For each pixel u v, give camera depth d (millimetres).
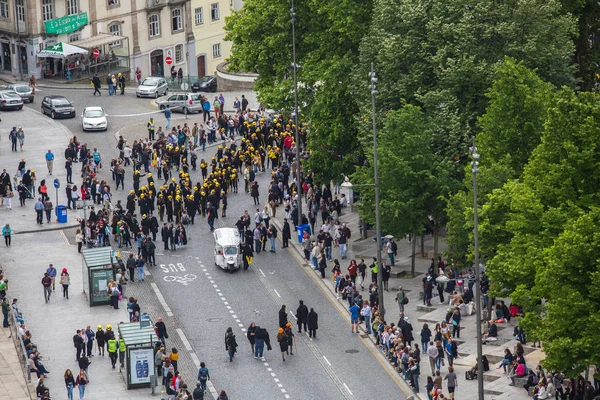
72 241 150375
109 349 119562
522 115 123062
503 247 113062
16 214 158125
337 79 148375
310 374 118250
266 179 168125
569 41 136125
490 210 116812
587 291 101750
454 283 129500
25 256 145750
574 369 101750
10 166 172500
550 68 134500
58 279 139500
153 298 134750
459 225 122688
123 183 165625
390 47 137000
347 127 150125
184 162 168000
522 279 108938
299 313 126312
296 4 157875
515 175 121750
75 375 118500
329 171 151500
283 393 114625
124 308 132625
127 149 173375
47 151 178375
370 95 140750
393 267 139000
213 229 152125
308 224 148500
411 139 131500
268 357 121938
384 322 122688
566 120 108000
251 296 135125
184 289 136875
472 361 117250
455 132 131875
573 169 107438
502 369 114750
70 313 131500
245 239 143750
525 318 106375
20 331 120438
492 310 125875
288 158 168750
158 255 145750
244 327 127938
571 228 102500
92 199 161000
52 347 124000
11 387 115188
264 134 175500
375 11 143000
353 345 123750
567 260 100750
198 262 143875
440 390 109500
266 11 160000
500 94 123312
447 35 135875
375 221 133500
